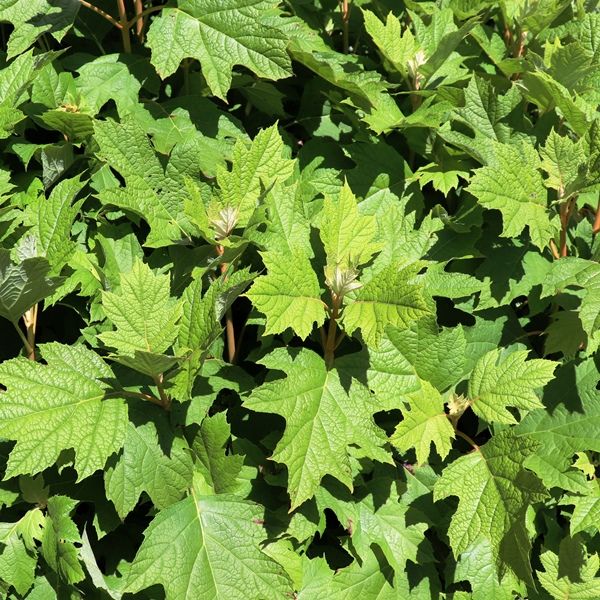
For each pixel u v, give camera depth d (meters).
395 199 1.35
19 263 1.17
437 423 1.20
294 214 1.24
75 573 1.15
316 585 1.22
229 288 1.13
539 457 1.27
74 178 1.23
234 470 1.17
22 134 1.29
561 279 1.24
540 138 1.36
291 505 1.14
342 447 1.15
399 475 1.28
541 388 1.29
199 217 1.21
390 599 1.25
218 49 1.28
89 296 1.25
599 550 1.32
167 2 1.29
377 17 1.46
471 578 1.28
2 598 1.20
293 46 1.32
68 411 1.13
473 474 1.20
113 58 1.32
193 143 1.26
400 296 1.13
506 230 1.22
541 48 1.46
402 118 1.36
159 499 1.15
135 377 1.19
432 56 1.34
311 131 1.39
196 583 1.15
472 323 1.36
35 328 1.28
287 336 1.24
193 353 1.13
